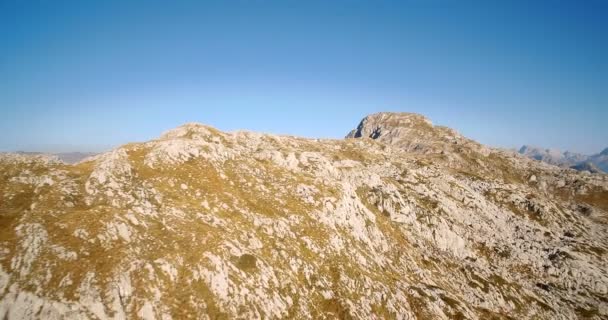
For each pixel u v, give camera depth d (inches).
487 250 3385.8
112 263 1312.7
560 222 4566.9
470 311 2297.0
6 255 1220.5
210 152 2546.8
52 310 1065.5
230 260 1616.6
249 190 2368.4
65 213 1531.7
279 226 2121.1
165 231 1622.8
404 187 4229.8
